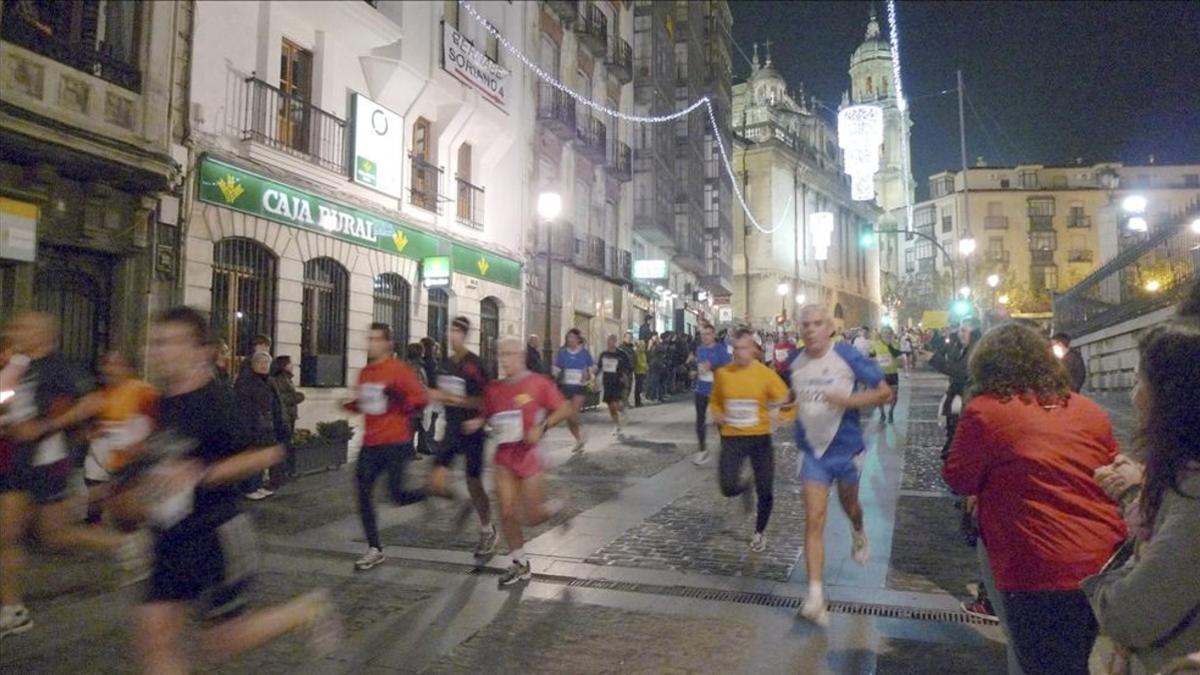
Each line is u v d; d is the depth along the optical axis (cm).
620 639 508
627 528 802
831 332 572
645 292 3600
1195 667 190
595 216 2961
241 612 356
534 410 635
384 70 1656
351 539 771
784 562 677
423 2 1758
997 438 294
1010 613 290
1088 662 273
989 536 297
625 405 1931
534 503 630
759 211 6519
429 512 884
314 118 1498
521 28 2284
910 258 9925
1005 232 8412
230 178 1290
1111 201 3256
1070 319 2800
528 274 2334
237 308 1335
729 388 701
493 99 2045
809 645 495
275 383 1069
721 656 479
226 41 1320
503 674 456
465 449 704
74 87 1054
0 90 964
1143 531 226
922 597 580
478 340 2064
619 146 3122
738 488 691
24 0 1012
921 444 1362
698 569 661
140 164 1111
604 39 2919
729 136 5266
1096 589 231
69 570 653
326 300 1543
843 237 7938
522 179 2284
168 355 342
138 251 1155
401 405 680
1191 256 1428
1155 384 221
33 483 538
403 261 1745
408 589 617
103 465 712
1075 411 294
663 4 3728
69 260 1088
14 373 531
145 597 340
